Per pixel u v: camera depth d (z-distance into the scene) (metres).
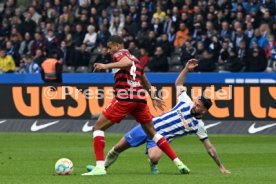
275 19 57.19
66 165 23.95
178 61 56.72
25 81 56.28
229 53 54.62
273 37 54.75
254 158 31.39
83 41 60.00
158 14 59.88
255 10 58.06
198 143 39.47
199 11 58.56
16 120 47.09
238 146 37.34
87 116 46.22
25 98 47.00
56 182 21.62
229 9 58.56
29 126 46.84
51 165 28.09
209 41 55.88
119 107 23.70
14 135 44.44
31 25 62.72
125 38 57.44
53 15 64.44
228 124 44.84
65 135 44.31
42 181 21.95
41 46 59.72
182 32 57.94
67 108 46.50
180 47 57.28
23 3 69.88
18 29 62.69
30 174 24.58
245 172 25.33
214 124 45.00
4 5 67.12
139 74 24.03
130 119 45.81
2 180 22.41
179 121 24.84
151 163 25.14
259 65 53.19
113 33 60.38
